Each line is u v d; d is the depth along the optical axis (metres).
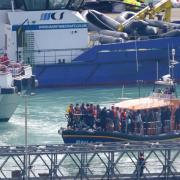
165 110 168.12
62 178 140.38
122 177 140.75
